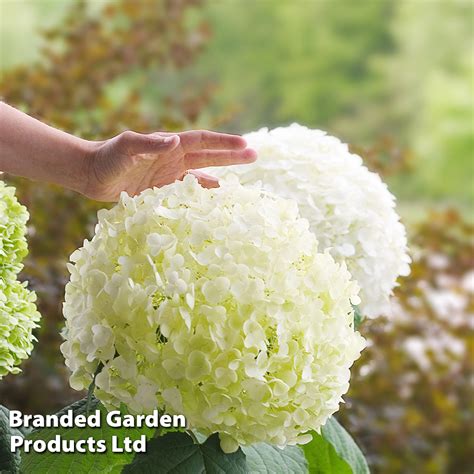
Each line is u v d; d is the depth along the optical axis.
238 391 1.74
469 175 16.36
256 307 1.75
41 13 15.62
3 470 2.10
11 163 2.12
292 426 1.81
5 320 2.06
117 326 1.76
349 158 2.56
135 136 1.99
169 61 5.71
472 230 4.91
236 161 2.10
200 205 1.84
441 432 4.55
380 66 17.25
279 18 17.30
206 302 1.74
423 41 17.20
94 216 3.65
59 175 2.13
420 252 4.65
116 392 1.77
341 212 2.41
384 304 2.51
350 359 1.89
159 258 1.78
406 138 17.05
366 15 17.30
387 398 4.39
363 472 2.26
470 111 16.58
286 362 1.77
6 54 15.54
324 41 17.28
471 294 4.77
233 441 1.80
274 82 17.31
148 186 2.13
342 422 3.84
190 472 1.80
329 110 17.31
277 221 1.85
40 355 3.53
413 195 16.33
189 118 4.81
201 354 1.72
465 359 4.70
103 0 11.73
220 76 17.16
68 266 1.89
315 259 1.87
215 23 17.20
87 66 4.83
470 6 17.16
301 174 2.44
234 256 1.78
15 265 2.17
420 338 4.62
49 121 3.80
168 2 5.55
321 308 1.84
